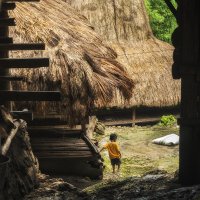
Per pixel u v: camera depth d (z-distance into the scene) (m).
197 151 7.98
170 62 24.02
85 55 14.12
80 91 13.27
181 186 8.02
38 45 9.51
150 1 27.22
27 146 9.81
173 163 16.44
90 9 23.75
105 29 23.78
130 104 22.06
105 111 22.70
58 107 13.35
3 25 9.78
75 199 8.33
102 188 8.92
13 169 8.37
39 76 13.09
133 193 8.00
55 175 14.18
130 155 17.64
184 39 7.84
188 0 7.78
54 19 15.23
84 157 14.16
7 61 9.05
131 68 22.88
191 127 7.93
